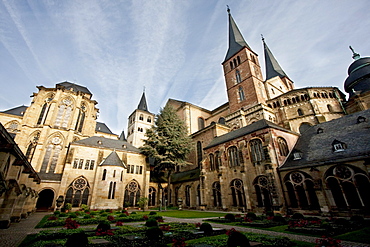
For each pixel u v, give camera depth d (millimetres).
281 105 45531
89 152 41219
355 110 38344
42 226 16281
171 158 44062
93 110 65688
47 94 58000
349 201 19109
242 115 45719
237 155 31234
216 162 35156
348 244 9508
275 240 9875
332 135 25297
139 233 13117
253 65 54531
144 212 32000
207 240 10648
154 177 50688
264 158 26984
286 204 23719
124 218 20719
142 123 91938
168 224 16797
